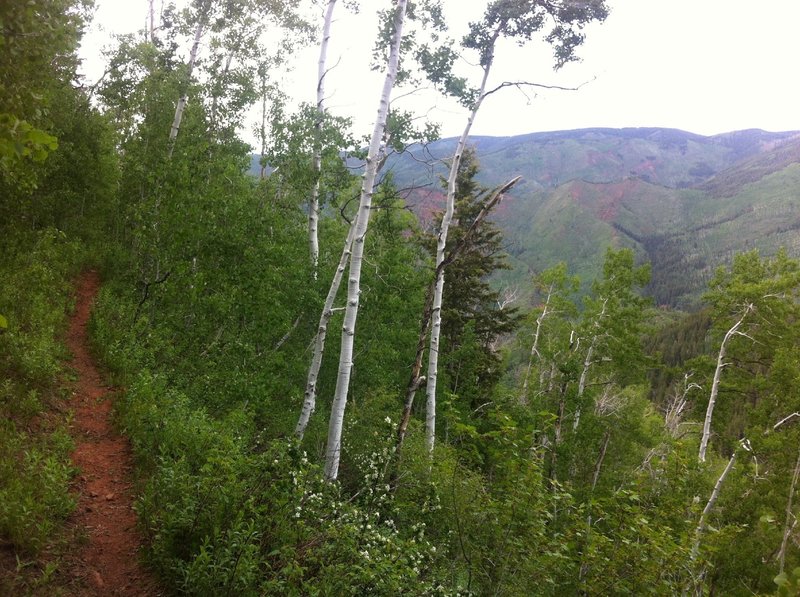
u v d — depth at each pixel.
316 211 16.12
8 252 13.26
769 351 22.12
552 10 14.09
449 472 8.27
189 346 13.17
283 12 19.00
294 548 5.35
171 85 19.89
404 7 10.73
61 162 18.16
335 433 10.12
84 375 10.45
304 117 13.98
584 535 7.34
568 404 23.47
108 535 5.88
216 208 14.19
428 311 11.46
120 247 20.84
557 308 29.14
